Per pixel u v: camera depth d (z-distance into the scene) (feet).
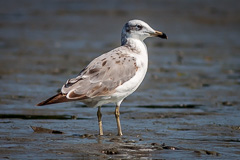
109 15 119.03
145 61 34.81
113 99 33.14
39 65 65.87
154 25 106.42
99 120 34.14
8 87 51.39
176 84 55.72
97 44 85.66
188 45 87.51
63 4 134.21
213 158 27.89
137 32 35.35
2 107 42.45
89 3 135.74
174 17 115.75
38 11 123.65
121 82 32.63
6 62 67.41
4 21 109.60
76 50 79.30
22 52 76.48
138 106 44.39
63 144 30.60
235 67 67.67
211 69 66.08
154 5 132.36
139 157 27.86
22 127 35.45
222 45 87.66
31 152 28.40
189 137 33.27
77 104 44.83
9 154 27.84
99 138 32.65
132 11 123.03
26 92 49.14
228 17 116.26
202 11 123.03
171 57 75.41
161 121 38.50
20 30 99.66
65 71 62.08
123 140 32.19
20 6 130.21
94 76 32.09
